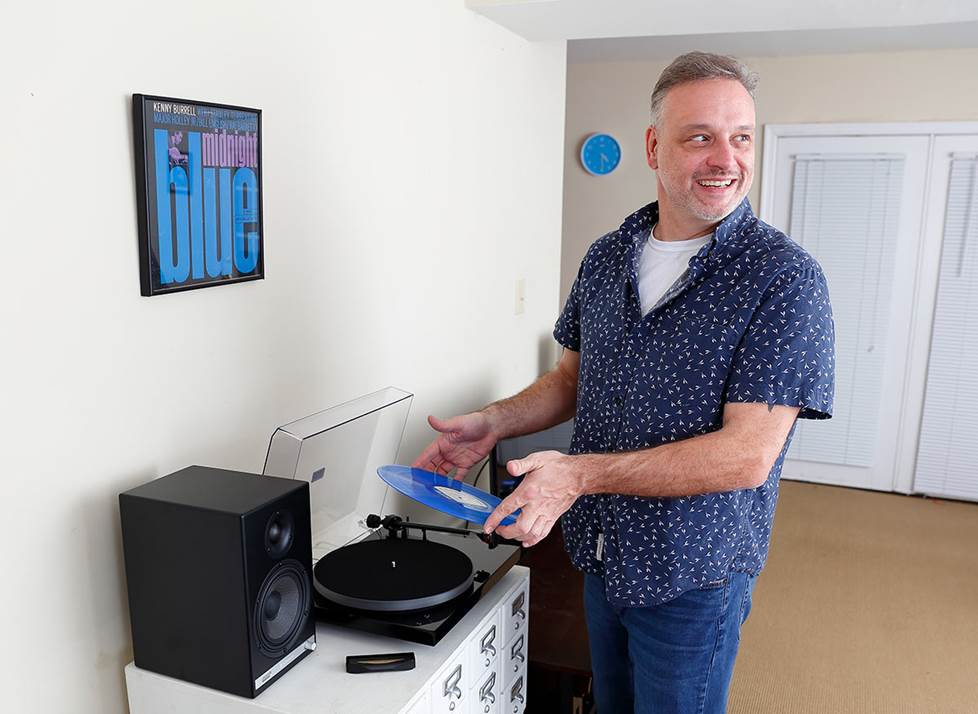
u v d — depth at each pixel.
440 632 1.33
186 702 1.23
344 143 1.74
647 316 1.52
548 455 1.36
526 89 2.65
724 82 1.41
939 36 4.10
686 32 2.47
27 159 1.10
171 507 1.17
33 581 1.16
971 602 3.53
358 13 1.74
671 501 1.48
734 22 2.35
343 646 1.34
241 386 1.52
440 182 2.15
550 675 2.04
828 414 1.41
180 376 1.38
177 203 1.31
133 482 1.31
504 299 2.65
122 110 1.22
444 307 2.24
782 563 3.92
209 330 1.43
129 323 1.27
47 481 1.17
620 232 1.69
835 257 4.89
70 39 1.14
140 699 1.26
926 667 3.00
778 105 4.84
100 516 1.25
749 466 1.35
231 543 1.14
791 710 2.71
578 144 5.19
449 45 2.12
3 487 1.11
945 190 4.65
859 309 4.89
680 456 1.35
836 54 4.68
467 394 2.43
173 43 1.30
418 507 2.16
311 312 1.69
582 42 4.35
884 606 3.48
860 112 4.73
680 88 1.44
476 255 2.41
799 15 2.26
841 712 2.71
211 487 1.23
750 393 1.39
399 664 1.27
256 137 1.46
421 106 2.02
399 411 1.95
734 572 1.52
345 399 1.83
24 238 1.10
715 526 1.47
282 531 1.22
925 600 3.54
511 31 2.48
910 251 4.76
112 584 1.29
